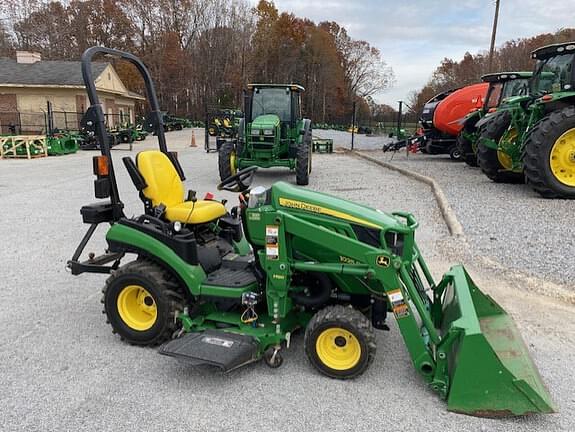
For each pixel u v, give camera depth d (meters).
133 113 44.22
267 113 12.55
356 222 3.40
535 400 2.85
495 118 10.38
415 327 3.19
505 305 4.48
